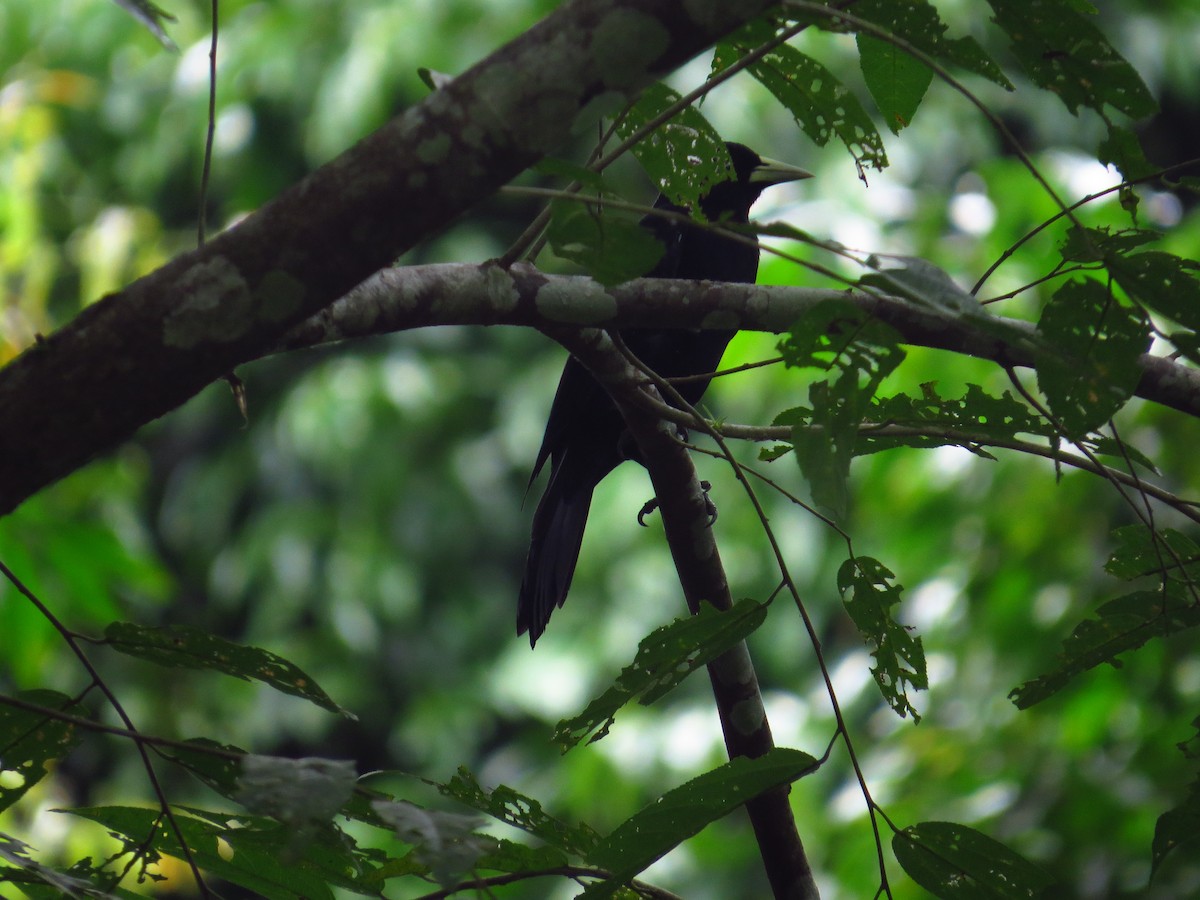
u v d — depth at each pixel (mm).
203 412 19641
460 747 18453
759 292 3734
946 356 9672
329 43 17406
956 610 9883
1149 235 2969
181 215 19266
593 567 17312
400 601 18156
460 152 2502
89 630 7898
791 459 15898
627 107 3404
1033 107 17359
